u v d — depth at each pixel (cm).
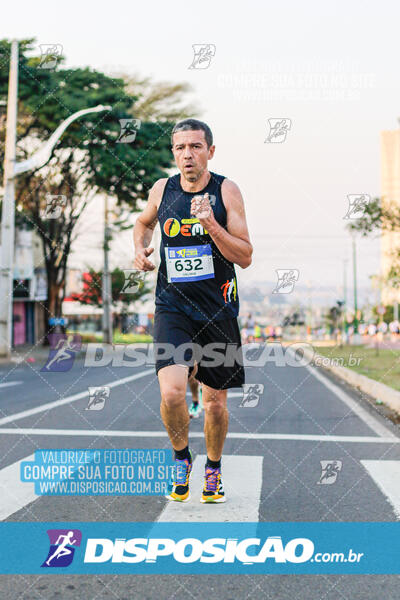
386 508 365
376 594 255
